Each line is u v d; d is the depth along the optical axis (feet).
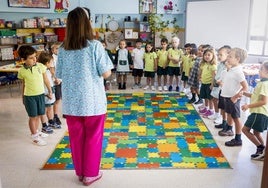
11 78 20.13
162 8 24.50
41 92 10.50
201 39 22.71
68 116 7.32
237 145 10.28
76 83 7.01
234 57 10.00
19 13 22.18
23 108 15.37
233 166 8.82
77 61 6.95
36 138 10.68
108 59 7.22
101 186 7.74
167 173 8.42
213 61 13.25
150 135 11.36
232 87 10.12
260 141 9.27
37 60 11.46
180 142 10.66
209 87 13.52
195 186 7.72
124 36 24.88
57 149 10.15
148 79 19.56
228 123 11.19
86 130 7.47
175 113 14.17
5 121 13.29
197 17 22.54
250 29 20.30
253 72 14.66
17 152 9.95
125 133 11.59
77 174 7.87
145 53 19.40
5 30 20.76
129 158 9.38
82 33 6.82
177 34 25.05
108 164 8.96
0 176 8.23
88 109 7.09
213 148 10.11
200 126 12.34
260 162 9.07
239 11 20.39
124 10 24.57
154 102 16.19
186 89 18.86
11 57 21.25
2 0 20.44
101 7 24.50
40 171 8.60
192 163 9.00
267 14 19.88
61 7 22.95
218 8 21.34
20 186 7.77
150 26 24.36
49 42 23.11
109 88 19.66
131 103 16.01
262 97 8.55
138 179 8.09
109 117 13.60
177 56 18.74
